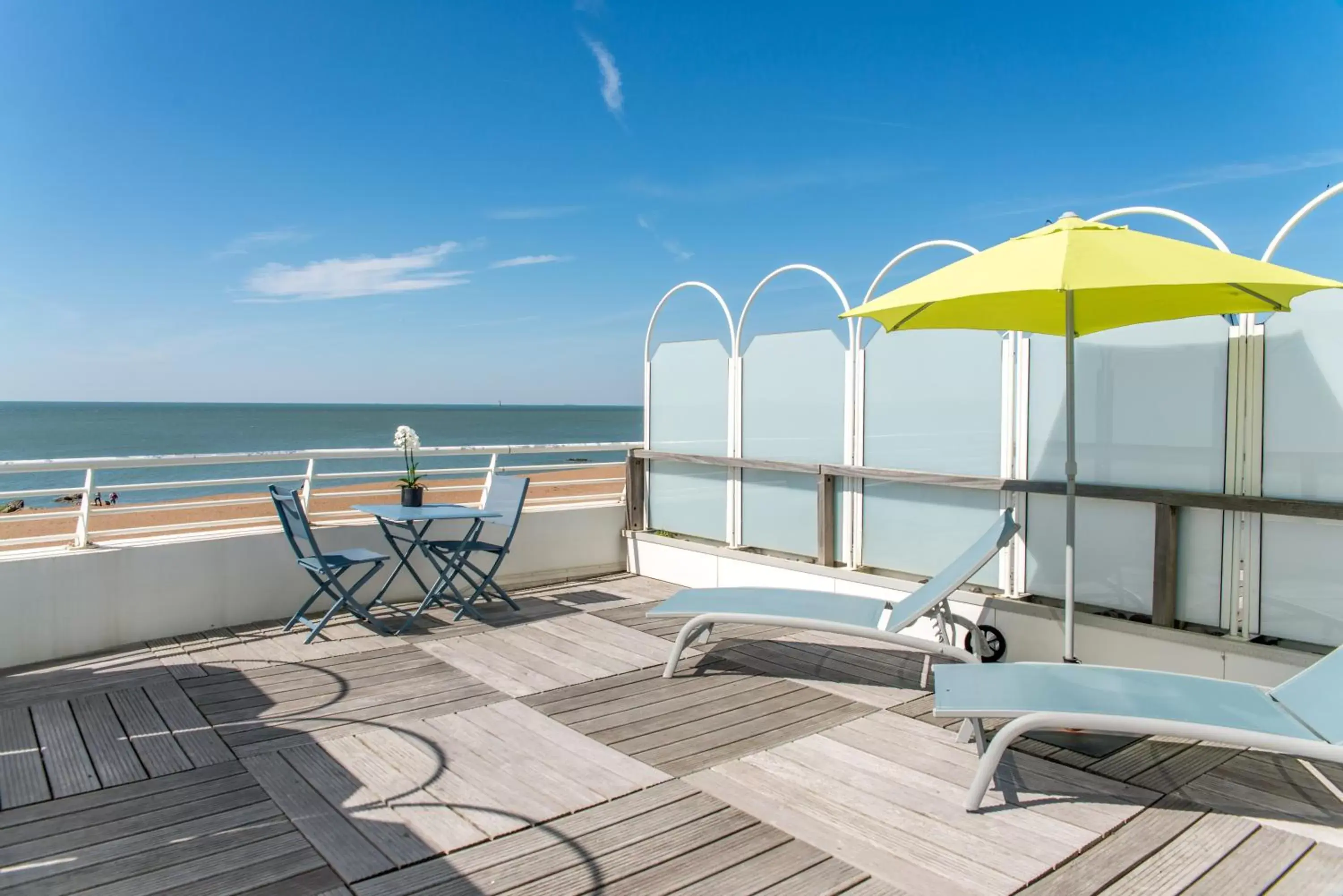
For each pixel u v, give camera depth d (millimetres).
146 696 3822
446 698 3799
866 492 5117
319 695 3836
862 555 5160
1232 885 2223
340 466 34125
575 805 2691
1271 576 3482
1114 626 3891
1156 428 3795
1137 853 2391
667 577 6516
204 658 4461
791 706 3684
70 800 2730
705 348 6215
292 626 5012
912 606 3838
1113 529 3971
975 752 3156
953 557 4656
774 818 2602
